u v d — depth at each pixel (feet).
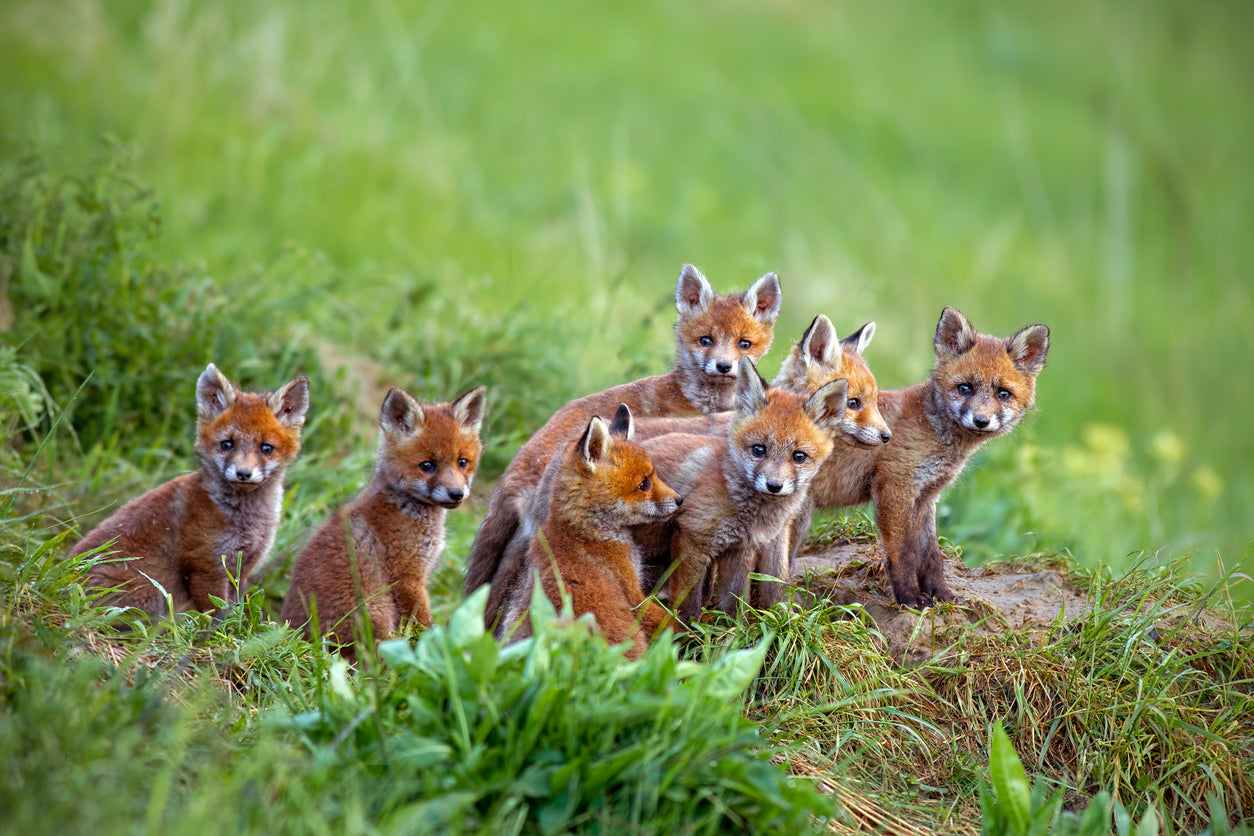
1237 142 134.31
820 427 32.22
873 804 27.22
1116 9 170.81
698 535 31.78
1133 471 61.57
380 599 33.40
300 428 36.19
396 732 22.67
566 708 21.74
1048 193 116.47
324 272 61.05
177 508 34.47
